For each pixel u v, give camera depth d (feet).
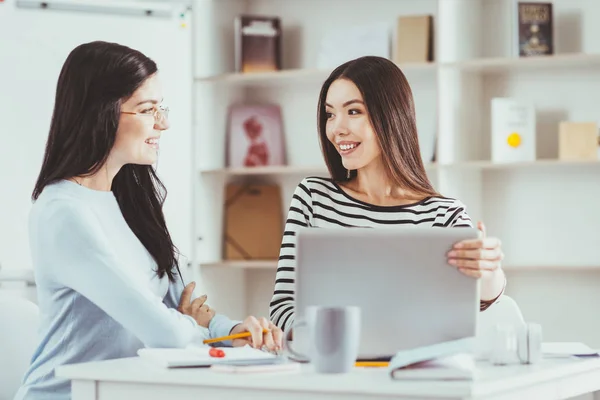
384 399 5.99
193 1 16.66
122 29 16.11
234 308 17.57
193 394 6.55
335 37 16.67
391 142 9.27
